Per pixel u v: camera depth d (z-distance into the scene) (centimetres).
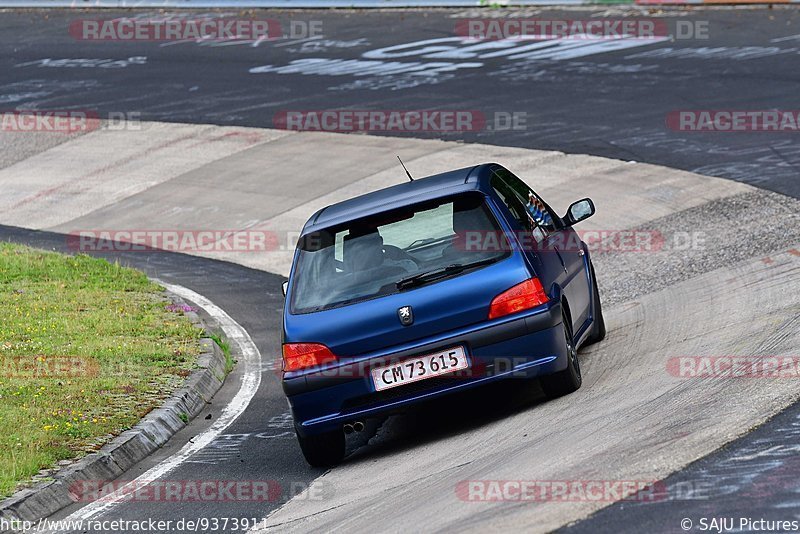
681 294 3903
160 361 3912
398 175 6838
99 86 9975
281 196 6975
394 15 10900
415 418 3116
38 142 8812
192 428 3372
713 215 5047
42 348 4025
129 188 7631
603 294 4266
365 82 8875
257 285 5450
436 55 9288
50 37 11744
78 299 4944
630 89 7556
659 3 9650
